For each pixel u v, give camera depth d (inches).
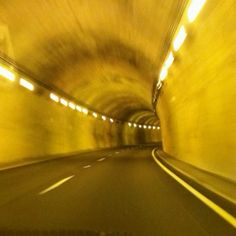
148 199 378.3
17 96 941.8
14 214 311.7
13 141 919.7
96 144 1967.3
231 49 393.4
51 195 414.9
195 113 656.4
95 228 261.1
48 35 789.9
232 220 278.5
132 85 1547.7
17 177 611.5
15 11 639.8
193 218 288.0
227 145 441.7
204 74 542.9
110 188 466.3
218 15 406.6
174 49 680.4
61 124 1369.3
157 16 599.5
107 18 729.6
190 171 621.3
